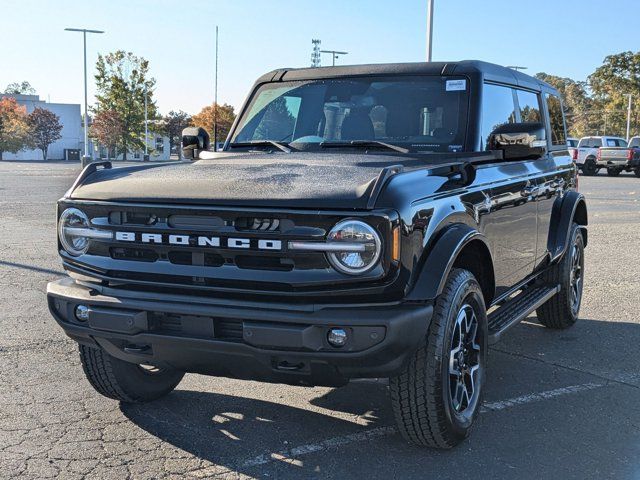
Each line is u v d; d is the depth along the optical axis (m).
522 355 5.63
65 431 4.00
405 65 4.86
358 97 4.82
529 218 5.15
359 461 3.64
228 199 3.34
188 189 3.51
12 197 20.66
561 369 5.27
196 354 3.44
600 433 4.04
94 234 3.59
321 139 4.81
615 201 20.88
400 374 3.49
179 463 3.61
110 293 3.57
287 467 3.57
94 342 3.72
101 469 3.54
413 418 3.55
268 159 4.27
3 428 4.03
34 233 12.31
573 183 6.62
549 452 3.77
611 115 80.38
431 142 4.55
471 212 3.95
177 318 3.43
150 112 83.94
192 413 4.31
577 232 6.42
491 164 4.50
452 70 4.70
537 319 6.83
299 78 5.14
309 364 3.27
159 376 4.44
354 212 3.16
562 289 6.15
